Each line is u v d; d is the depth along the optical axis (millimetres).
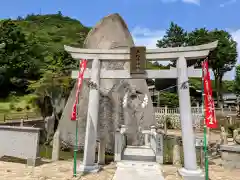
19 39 45094
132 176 9180
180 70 9914
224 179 9172
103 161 11414
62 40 67750
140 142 15875
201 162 11508
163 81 27078
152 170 10156
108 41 17781
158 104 33531
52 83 20984
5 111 30562
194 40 44750
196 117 28266
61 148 15492
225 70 43094
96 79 10484
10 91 41625
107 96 15961
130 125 15875
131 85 16578
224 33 42875
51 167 10680
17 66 42344
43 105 21312
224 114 32594
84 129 15406
